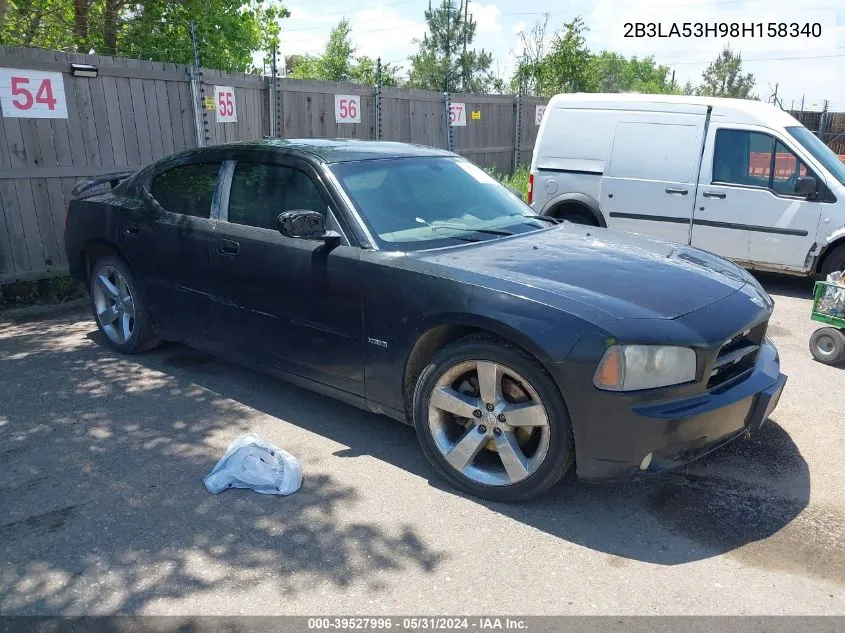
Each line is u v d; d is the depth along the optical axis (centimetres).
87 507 346
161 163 532
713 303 347
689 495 362
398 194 431
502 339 340
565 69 2211
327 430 434
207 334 487
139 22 1276
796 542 323
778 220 784
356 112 1161
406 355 370
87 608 276
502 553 313
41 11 1179
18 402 471
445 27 4600
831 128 2127
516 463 339
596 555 312
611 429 313
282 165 442
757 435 434
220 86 910
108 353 570
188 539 321
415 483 372
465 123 1438
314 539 321
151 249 509
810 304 760
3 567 300
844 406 483
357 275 384
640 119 860
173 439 420
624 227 883
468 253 386
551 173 921
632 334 310
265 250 430
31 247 735
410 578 295
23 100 704
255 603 279
